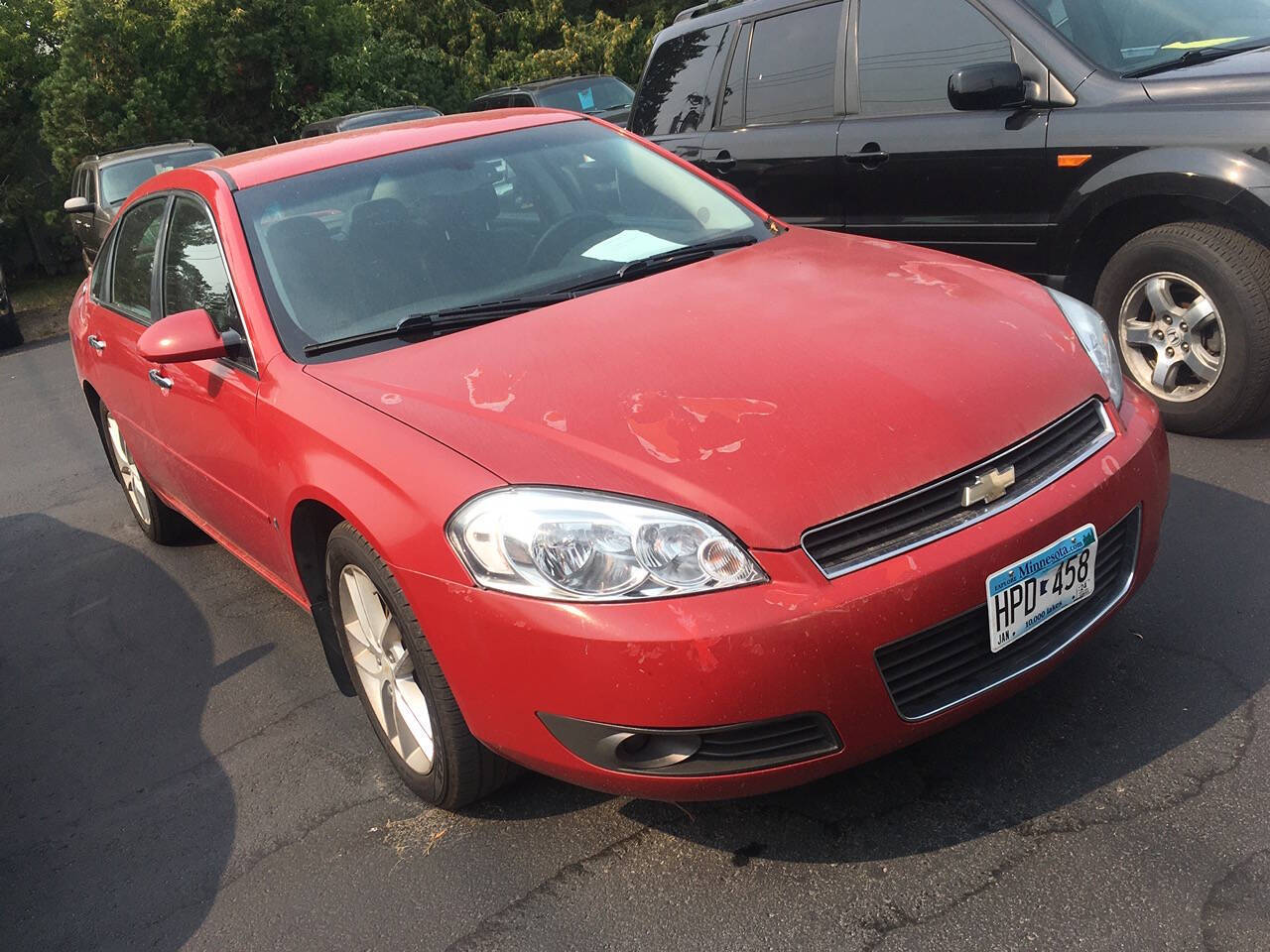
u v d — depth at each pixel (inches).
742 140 229.1
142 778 128.7
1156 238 164.6
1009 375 98.7
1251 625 117.9
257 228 132.2
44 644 171.8
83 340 191.9
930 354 100.5
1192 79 163.3
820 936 87.0
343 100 865.5
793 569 84.5
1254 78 157.5
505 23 1088.2
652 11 1227.2
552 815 106.2
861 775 104.3
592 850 100.7
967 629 88.8
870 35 204.8
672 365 101.7
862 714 86.1
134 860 113.3
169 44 808.3
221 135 835.4
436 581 92.2
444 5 1049.5
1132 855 89.4
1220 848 88.7
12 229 780.0
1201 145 157.2
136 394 165.8
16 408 363.6
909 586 85.4
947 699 90.0
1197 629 118.7
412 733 108.6
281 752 128.3
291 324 122.1
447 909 97.0
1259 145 152.4
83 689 154.3
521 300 121.6
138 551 202.5
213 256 135.6
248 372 123.6
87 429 312.0
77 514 233.0
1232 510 143.9
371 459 99.6
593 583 85.5
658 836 101.0
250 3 835.4
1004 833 94.3
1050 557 91.4
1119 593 100.2
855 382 96.3
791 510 85.9
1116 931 82.5
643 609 84.3
